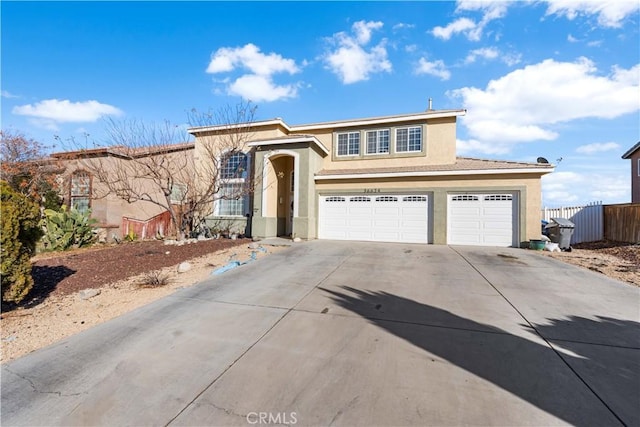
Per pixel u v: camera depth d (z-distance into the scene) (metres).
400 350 3.98
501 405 2.89
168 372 3.59
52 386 3.39
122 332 4.69
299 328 4.71
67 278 7.82
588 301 5.83
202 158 16.89
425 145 15.68
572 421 2.67
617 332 4.48
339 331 4.58
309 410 2.88
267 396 3.11
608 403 2.91
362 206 14.97
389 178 14.50
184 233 14.42
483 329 4.60
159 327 4.84
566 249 12.16
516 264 9.09
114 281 7.58
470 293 6.32
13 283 5.52
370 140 16.78
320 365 3.66
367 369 3.55
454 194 13.75
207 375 3.51
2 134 15.42
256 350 4.06
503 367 3.55
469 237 13.47
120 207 16.86
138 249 11.80
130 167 15.84
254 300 6.01
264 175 15.03
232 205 16.69
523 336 4.36
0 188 5.52
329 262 9.30
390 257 10.09
